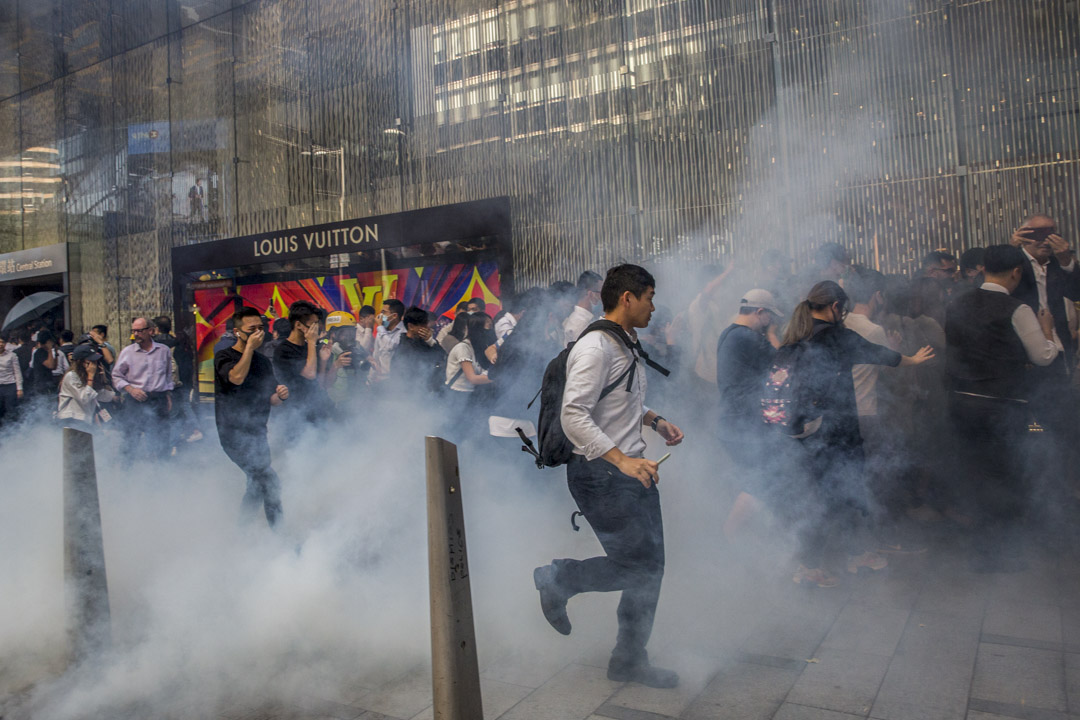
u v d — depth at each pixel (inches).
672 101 310.2
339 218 408.5
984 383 158.4
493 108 356.8
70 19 523.2
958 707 103.1
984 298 159.8
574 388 107.7
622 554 109.2
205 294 464.1
